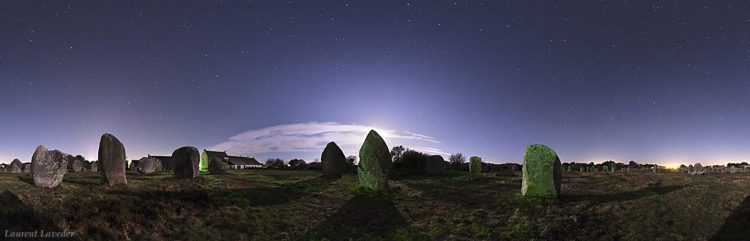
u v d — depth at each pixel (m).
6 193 12.78
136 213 13.30
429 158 38.03
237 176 30.05
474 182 28.06
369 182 23.30
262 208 17.05
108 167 17.72
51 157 15.35
